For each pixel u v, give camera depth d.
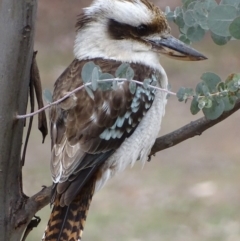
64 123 6.30
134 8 6.93
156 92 6.75
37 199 5.83
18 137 5.62
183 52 7.00
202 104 5.05
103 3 7.02
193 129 6.41
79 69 6.68
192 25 5.42
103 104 6.33
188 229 13.49
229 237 13.09
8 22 5.37
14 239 5.83
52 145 6.29
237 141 17.95
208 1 5.20
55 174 6.06
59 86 6.52
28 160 16.88
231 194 14.84
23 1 5.35
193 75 22.94
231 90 5.04
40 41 26.05
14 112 5.51
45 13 27.45
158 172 16.25
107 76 5.16
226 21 4.77
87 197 6.29
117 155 6.54
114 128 6.41
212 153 17.30
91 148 6.23
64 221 6.05
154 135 6.80
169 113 19.70
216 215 13.96
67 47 25.61
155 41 7.00
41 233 13.07
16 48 5.39
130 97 6.47
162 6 24.36
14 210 5.75
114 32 6.93
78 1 27.75
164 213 14.15
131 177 15.98
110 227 13.62
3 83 5.43
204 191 15.10
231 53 24.55
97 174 6.44
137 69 6.78
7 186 5.71
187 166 16.58
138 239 13.16
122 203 14.72
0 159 5.61
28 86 5.60
